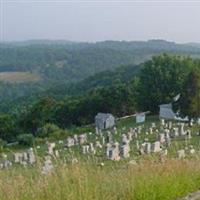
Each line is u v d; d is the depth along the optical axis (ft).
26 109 393.70
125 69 627.87
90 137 225.56
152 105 345.72
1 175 37.78
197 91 266.36
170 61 348.59
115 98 353.51
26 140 253.03
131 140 193.06
